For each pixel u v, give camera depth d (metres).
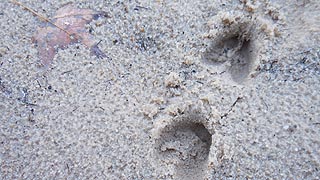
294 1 0.33
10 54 0.33
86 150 0.29
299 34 0.31
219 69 0.31
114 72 0.32
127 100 0.31
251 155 0.28
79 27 0.33
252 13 0.32
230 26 0.32
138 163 0.29
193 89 0.30
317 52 0.30
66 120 0.30
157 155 0.29
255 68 0.31
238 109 0.29
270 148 0.28
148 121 0.30
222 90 0.30
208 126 0.30
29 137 0.30
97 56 0.32
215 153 0.28
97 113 0.30
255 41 0.32
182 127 0.31
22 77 0.32
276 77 0.30
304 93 0.29
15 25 0.34
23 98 0.31
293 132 0.28
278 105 0.29
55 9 0.34
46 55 0.33
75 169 0.29
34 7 0.34
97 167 0.29
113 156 0.29
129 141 0.29
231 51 0.33
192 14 0.33
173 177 0.29
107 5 0.34
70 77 0.32
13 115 0.31
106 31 0.33
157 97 0.30
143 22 0.33
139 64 0.32
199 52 0.32
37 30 0.33
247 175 0.28
